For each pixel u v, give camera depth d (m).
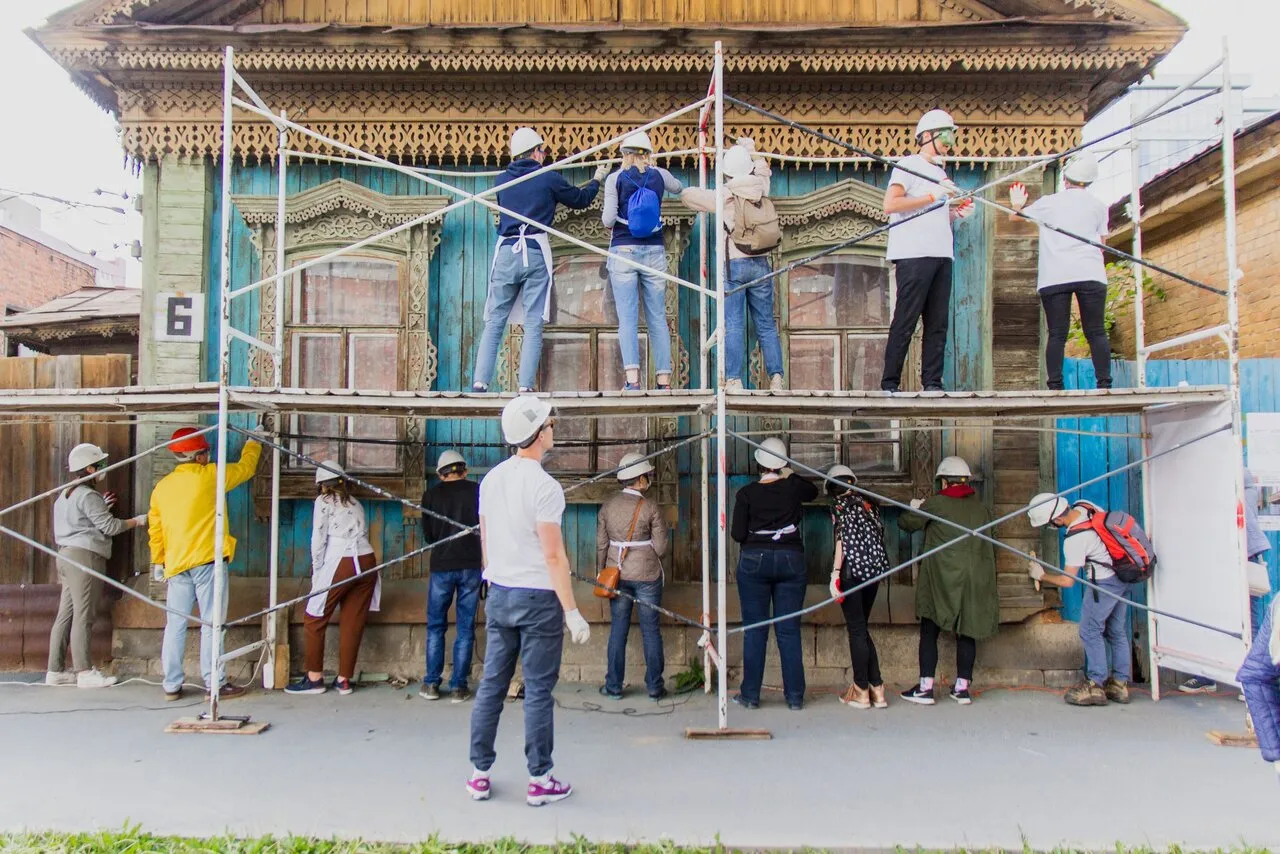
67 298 11.25
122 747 5.11
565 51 6.73
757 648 6.07
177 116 7.01
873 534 6.08
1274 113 7.64
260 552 6.87
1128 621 6.53
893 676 6.75
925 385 5.96
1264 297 8.52
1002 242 7.07
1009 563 6.84
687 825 4.05
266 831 3.95
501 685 4.30
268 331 7.00
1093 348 6.17
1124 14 6.60
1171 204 9.19
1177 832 4.02
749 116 7.07
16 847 3.72
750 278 6.30
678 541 6.91
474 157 7.16
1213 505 5.73
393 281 7.20
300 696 6.29
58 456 6.95
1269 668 3.08
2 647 6.84
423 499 6.33
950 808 4.28
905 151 7.09
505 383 7.07
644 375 7.12
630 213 6.05
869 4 7.24
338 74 6.90
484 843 3.84
